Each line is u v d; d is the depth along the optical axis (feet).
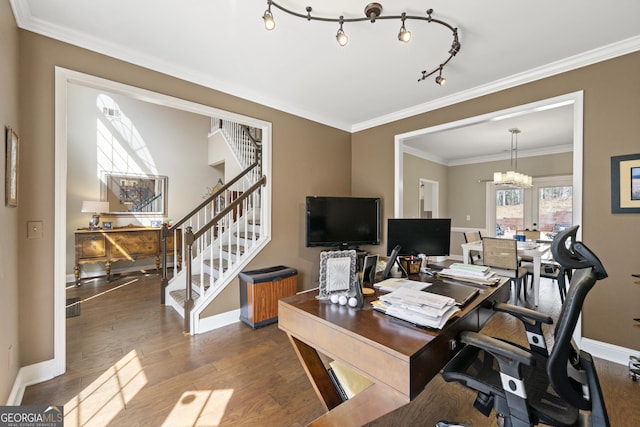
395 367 3.06
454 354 3.76
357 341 3.48
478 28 6.57
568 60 7.88
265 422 5.29
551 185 18.57
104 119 16.69
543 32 6.73
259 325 9.43
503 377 3.37
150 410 5.57
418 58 7.90
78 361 7.28
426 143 17.43
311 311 4.30
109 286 14.53
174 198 19.11
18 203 5.96
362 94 10.29
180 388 6.25
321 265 4.87
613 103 7.34
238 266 10.03
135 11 6.06
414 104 11.23
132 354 7.68
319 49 7.47
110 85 7.32
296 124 11.67
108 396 5.96
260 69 8.52
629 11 6.00
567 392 3.19
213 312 9.40
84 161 16.02
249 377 6.68
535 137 16.02
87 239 14.66
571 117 12.76
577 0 5.71
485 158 21.24
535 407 3.40
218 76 8.95
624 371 6.87
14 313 5.64
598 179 7.54
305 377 6.70
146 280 15.74
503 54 7.68
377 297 4.89
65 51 6.70
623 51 7.16
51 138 6.48
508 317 10.62
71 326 9.50
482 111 9.71
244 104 10.05
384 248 12.73
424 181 20.62
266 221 10.78
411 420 5.37
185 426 5.18
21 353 6.09
